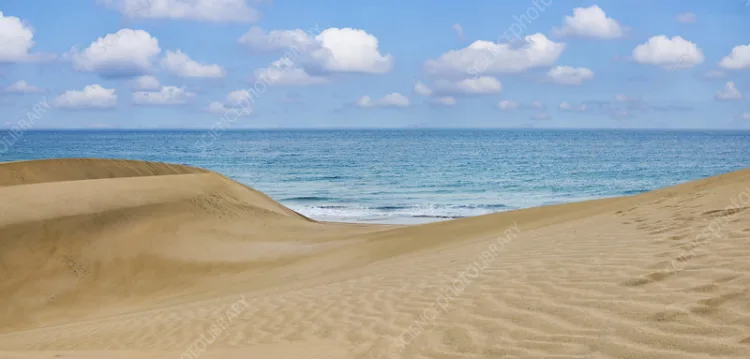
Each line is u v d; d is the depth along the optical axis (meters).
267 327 6.35
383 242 15.32
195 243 17.19
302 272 13.78
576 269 5.77
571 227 9.43
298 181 56.50
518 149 122.62
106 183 20.39
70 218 16.81
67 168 30.14
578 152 109.00
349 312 6.32
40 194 18.14
